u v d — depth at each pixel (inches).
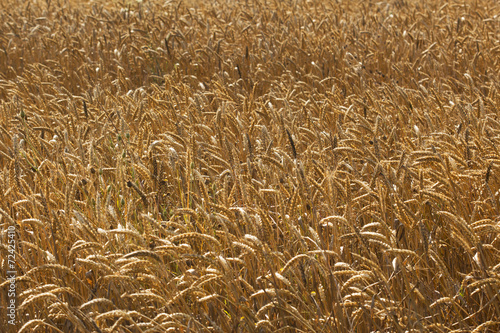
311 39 348.2
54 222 115.3
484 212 134.9
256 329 101.3
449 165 132.3
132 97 245.1
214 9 462.9
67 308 97.6
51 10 519.8
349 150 145.1
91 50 372.8
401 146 168.9
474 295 117.0
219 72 303.3
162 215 144.6
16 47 383.2
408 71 315.6
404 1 497.4
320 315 104.3
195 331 100.5
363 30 398.0
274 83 287.7
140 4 453.1
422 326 98.4
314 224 126.3
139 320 108.4
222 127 201.2
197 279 106.9
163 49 360.5
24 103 263.9
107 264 102.9
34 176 150.9
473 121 175.0
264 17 430.0
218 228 130.0
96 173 151.3
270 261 103.0
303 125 206.4
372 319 101.9
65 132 168.7
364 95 253.9
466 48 321.4
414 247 125.2
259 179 156.2
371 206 129.9
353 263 120.9
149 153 156.6
